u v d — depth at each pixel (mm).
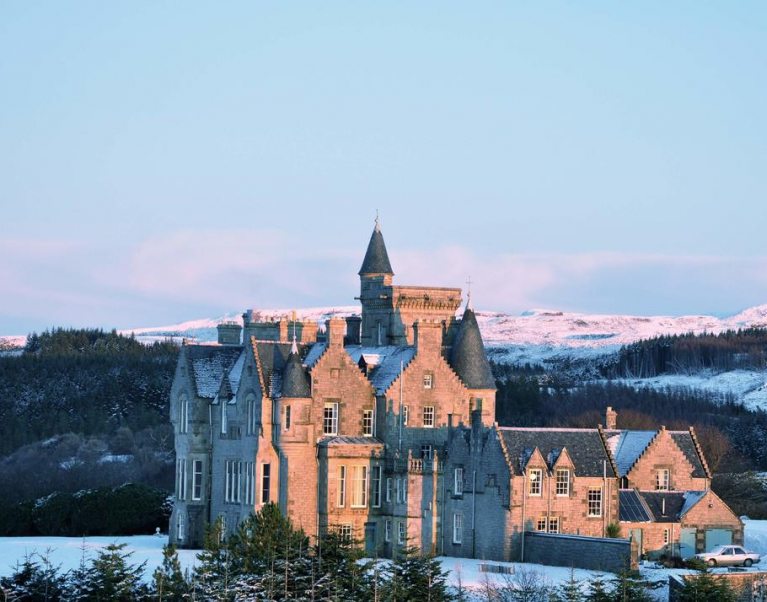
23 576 197625
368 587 198875
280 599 195125
